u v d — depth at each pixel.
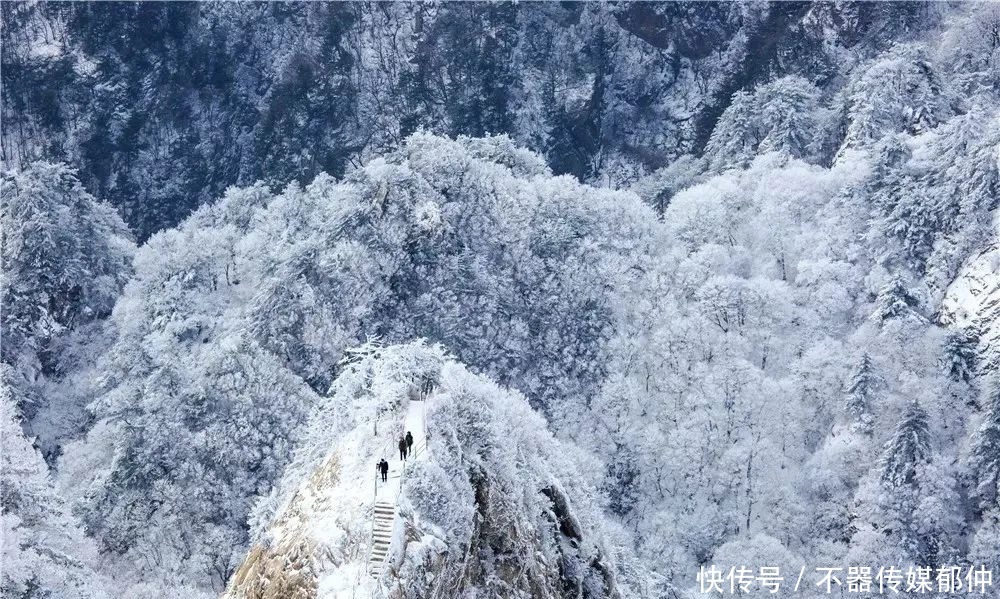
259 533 47.72
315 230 174.12
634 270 168.12
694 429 146.88
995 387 146.75
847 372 152.62
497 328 157.12
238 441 128.62
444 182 169.00
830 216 179.62
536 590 45.72
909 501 136.38
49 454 164.75
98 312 188.75
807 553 138.88
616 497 144.75
